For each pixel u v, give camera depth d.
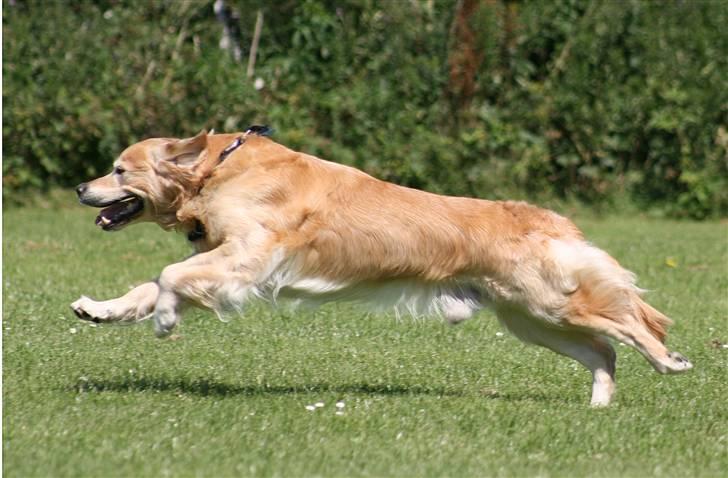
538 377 10.95
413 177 24.42
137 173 9.58
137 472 7.34
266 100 24.47
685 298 15.70
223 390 9.91
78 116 23.59
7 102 23.23
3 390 9.45
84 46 23.64
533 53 25.73
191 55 23.98
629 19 25.64
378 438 8.35
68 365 10.55
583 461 8.03
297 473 7.45
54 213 23.14
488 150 24.98
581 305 9.62
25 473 7.27
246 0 24.83
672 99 25.45
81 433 8.20
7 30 23.27
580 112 25.36
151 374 10.38
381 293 9.70
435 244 9.48
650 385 10.67
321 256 9.44
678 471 7.87
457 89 24.98
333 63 24.66
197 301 9.20
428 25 25.08
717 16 25.62
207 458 7.71
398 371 10.98
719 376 11.07
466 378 10.82
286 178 9.40
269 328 12.81
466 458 7.95
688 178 25.78
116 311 9.27
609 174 26.06
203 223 9.58
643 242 21.41
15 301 13.78
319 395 9.72
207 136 9.57
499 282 9.60
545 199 25.41
